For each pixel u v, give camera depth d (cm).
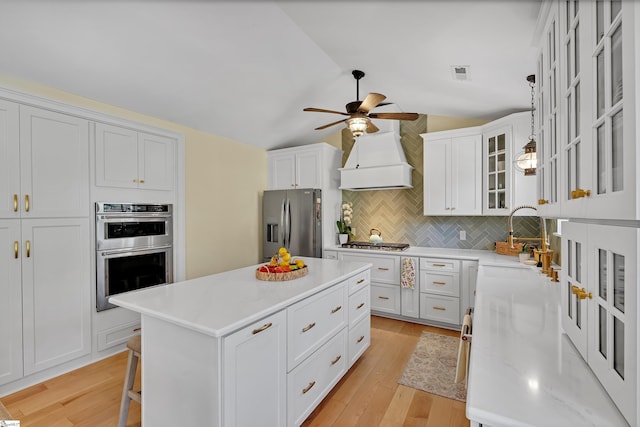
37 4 184
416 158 432
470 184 365
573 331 113
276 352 171
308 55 282
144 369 171
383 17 197
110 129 292
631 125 61
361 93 365
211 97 319
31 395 230
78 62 234
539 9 159
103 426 198
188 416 151
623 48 64
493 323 138
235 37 244
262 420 162
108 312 292
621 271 76
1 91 225
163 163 338
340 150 481
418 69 270
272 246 447
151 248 325
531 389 87
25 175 239
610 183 72
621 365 76
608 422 74
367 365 275
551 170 131
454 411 213
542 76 149
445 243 415
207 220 387
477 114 377
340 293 240
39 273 247
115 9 198
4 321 229
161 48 239
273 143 468
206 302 172
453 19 183
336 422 203
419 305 372
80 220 271
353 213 479
